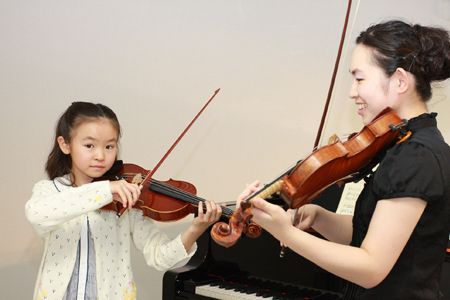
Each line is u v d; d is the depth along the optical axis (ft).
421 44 4.69
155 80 10.48
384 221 4.35
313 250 4.39
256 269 7.19
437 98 9.67
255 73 10.67
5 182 9.95
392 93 4.74
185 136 10.66
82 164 6.33
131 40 10.32
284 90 10.65
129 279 6.55
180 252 6.26
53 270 6.23
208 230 7.42
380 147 4.93
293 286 6.95
